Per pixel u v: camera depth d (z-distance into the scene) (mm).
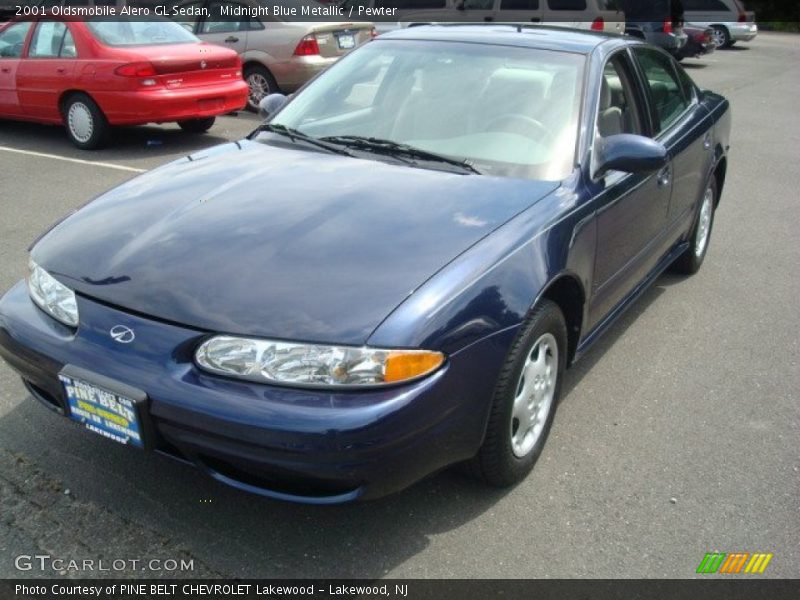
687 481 3137
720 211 7039
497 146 3383
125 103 7828
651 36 16781
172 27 8641
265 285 2510
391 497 2949
